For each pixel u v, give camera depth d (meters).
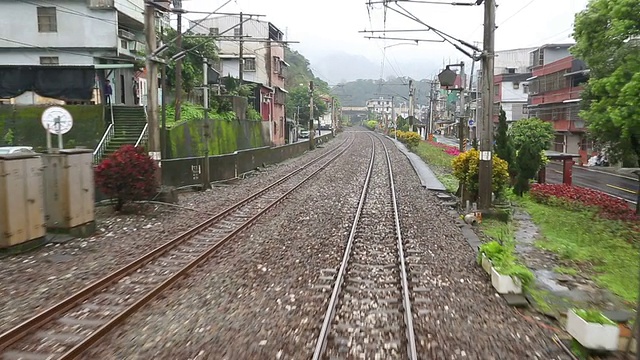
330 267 9.40
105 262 9.61
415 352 5.59
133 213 14.88
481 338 6.20
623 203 19.69
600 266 10.13
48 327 6.44
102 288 8.00
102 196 16.16
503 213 14.80
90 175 12.30
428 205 17.39
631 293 8.30
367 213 15.49
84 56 28.70
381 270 9.30
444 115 95.12
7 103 25.58
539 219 15.38
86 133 22.97
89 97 23.28
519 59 64.88
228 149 31.52
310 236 12.15
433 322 6.71
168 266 9.41
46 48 28.41
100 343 5.95
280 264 9.62
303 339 6.08
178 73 26.83
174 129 24.25
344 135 90.12
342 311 7.09
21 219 10.26
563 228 14.09
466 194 16.67
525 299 7.64
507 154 21.48
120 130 24.33
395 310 7.16
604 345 5.62
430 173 28.72
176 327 6.46
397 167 32.69
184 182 20.28
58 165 11.49
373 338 6.18
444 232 12.87
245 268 9.34
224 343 5.97
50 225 11.58
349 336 6.23
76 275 8.72
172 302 7.45
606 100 16.92
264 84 52.28
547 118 49.12
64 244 11.11
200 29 49.19
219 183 22.94
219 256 10.24
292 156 40.31
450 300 7.65
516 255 10.76
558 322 6.83
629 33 15.72
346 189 21.25
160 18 32.53
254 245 11.20
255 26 51.22
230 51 50.69
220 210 15.70
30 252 10.38
